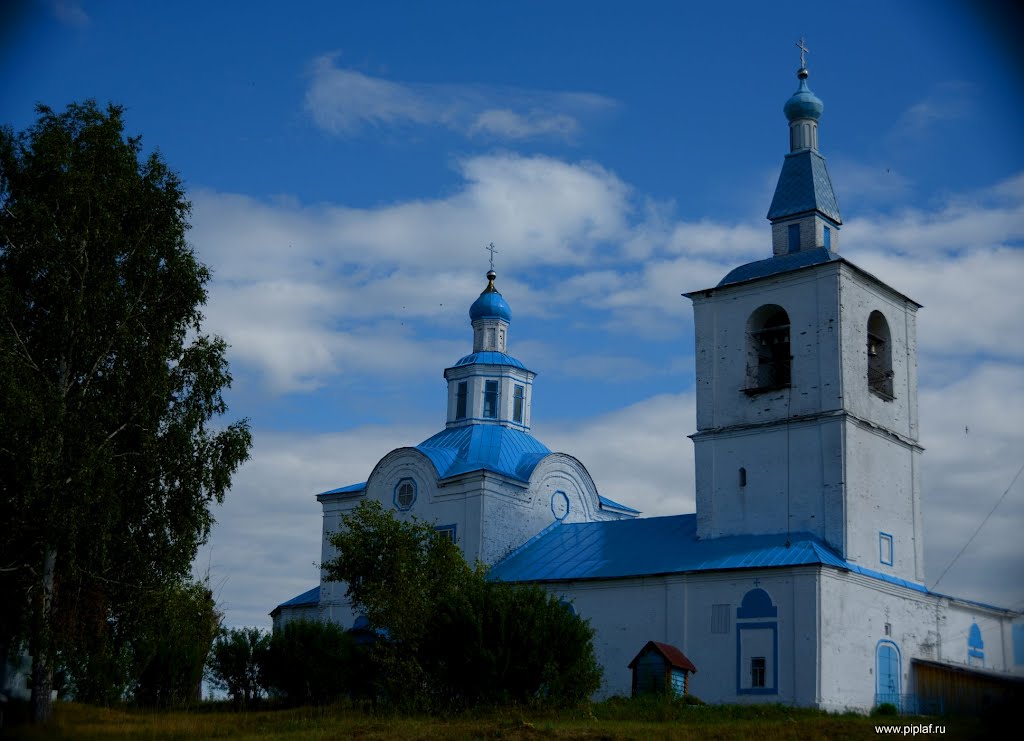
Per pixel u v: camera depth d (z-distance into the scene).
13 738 31.97
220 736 33.31
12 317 36.41
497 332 61.75
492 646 38.47
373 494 56.50
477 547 52.03
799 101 50.62
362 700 42.03
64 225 37.56
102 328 37.50
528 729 31.80
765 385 47.72
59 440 34.75
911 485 47.25
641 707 38.12
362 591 43.66
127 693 46.44
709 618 43.53
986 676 40.69
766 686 41.59
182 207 40.28
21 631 34.72
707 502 47.06
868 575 43.28
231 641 48.19
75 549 34.75
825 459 44.28
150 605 36.50
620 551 48.78
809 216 48.81
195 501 37.62
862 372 45.88
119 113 40.47
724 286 48.38
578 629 39.38
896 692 43.16
